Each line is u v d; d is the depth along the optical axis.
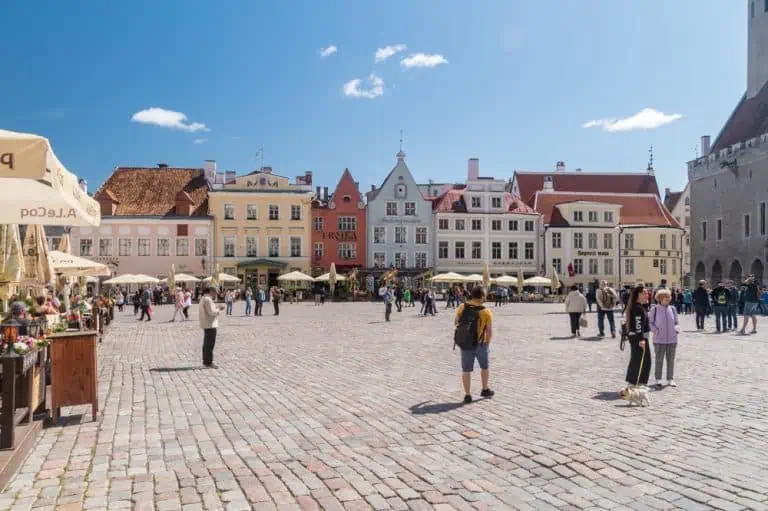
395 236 70.81
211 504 5.61
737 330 25.23
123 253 66.88
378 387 11.57
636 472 6.42
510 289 70.38
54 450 7.36
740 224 60.03
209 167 72.81
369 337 22.75
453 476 6.36
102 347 19.52
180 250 67.62
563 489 5.96
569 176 82.12
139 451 7.32
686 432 8.02
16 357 6.81
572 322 22.53
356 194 70.88
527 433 8.01
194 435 8.06
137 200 68.81
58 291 27.56
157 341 21.59
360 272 69.62
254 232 68.81
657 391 11.04
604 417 8.89
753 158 57.75
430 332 25.11
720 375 12.90
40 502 5.66
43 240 16.27
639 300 10.33
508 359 15.66
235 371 13.96
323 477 6.34
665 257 72.31
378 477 6.34
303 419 8.95
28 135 6.52
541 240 72.12
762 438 7.72
